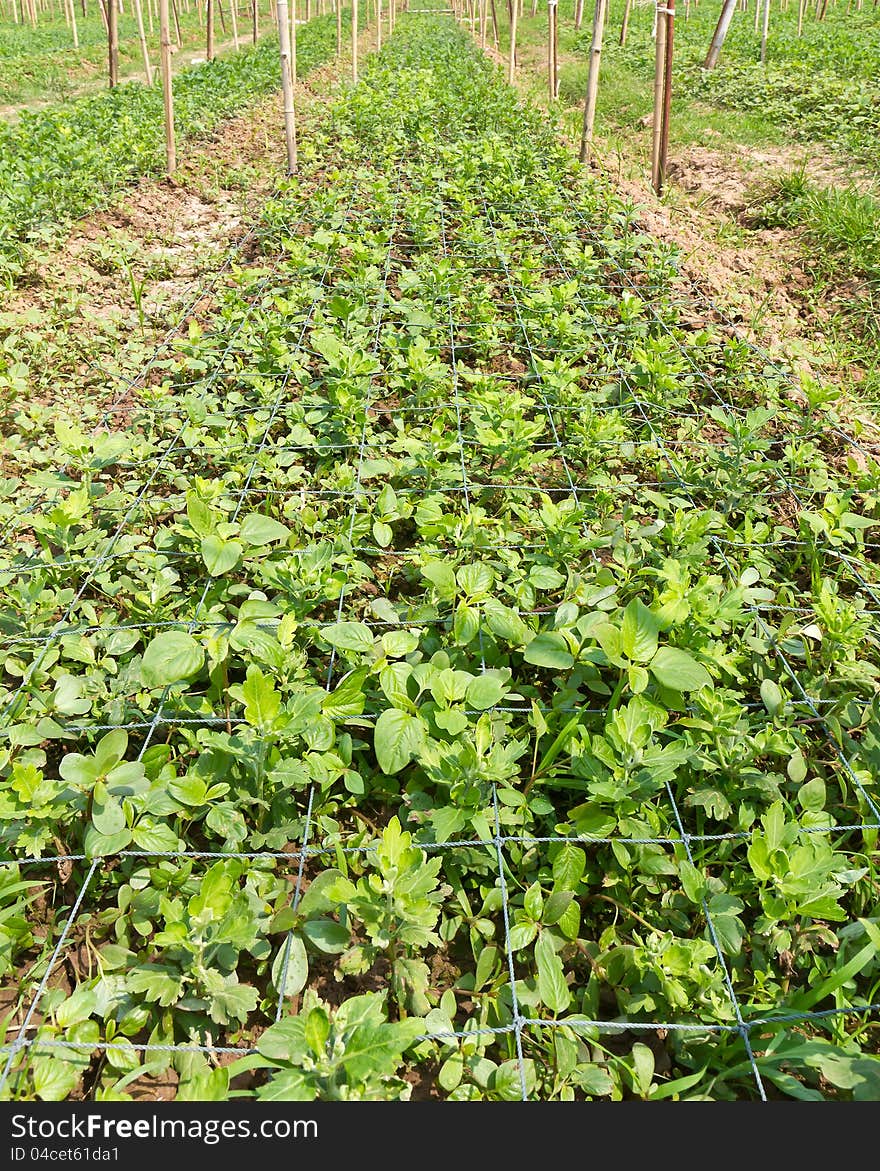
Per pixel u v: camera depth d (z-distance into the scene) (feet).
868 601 11.27
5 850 7.71
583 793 8.52
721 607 9.08
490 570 9.99
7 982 7.16
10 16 88.69
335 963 7.29
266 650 8.54
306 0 73.56
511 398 13.51
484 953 6.98
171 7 85.25
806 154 29.63
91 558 10.78
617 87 44.01
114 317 17.84
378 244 20.72
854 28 56.59
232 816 7.68
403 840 6.67
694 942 6.84
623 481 13.11
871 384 16.74
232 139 33.37
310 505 12.47
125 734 7.78
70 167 25.77
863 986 7.18
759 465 12.50
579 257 19.76
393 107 33.12
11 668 9.09
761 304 19.72
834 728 8.80
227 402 15.15
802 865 6.84
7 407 14.93
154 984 6.51
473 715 8.71
